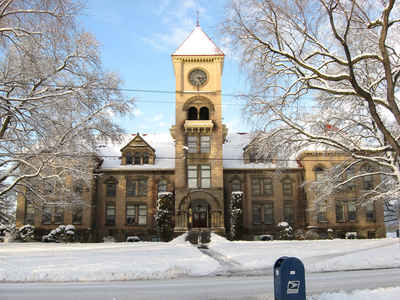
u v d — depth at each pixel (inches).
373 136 1095.0
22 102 836.0
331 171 1216.2
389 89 514.6
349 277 647.1
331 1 522.3
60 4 635.5
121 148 2054.6
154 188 1950.1
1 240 1798.7
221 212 1760.6
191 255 972.6
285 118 944.9
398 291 441.4
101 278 663.1
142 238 1893.5
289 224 1919.3
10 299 462.3
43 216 1881.2
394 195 1130.7
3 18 666.2
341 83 965.8
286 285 344.5
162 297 468.8
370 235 1863.9
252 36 727.1
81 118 1021.2
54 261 837.2
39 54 728.3
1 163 969.5
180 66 1898.4
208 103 1870.1
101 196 1950.1
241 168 1961.1
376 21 564.7
